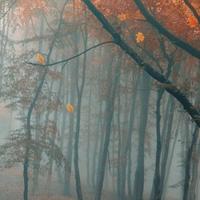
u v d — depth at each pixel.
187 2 12.16
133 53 11.70
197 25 17.09
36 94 23.61
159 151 24.34
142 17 19.58
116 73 29.86
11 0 21.83
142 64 11.74
